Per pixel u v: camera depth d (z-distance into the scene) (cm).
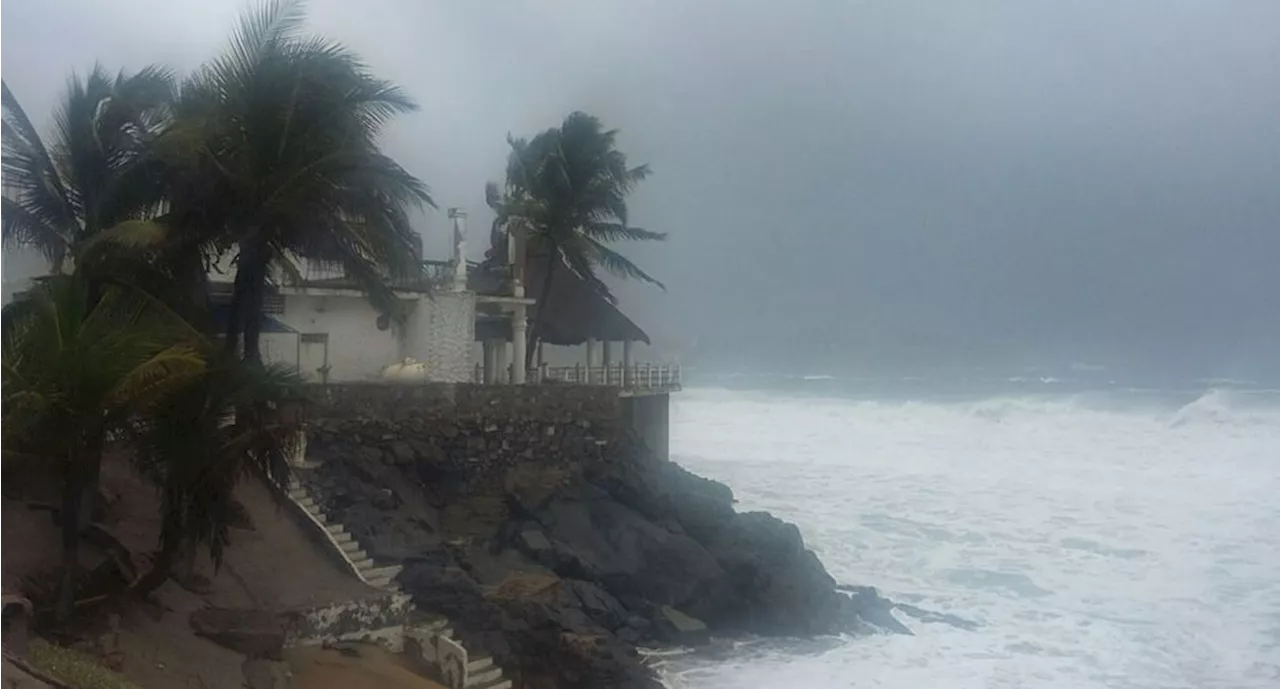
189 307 2009
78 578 1677
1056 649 2689
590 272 4266
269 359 2934
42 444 1487
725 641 2734
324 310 3216
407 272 2212
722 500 3734
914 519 4147
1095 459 5522
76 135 2106
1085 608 3044
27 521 1806
